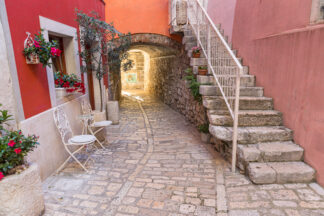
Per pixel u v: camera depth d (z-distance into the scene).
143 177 2.95
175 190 2.62
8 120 2.04
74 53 3.94
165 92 9.66
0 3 2.07
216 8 6.16
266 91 3.75
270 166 2.75
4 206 1.81
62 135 3.10
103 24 4.38
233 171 3.03
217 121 3.31
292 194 2.44
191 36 5.52
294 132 3.06
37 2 2.73
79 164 3.36
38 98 2.71
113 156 3.72
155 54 11.05
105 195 2.53
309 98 2.72
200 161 3.45
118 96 10.03
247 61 4.37
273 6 3.44
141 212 2.22
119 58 5.41
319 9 2.50
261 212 2.17
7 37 2.16
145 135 4.96
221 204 2.31
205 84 4.00
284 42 3.19
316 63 2.58
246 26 4.36
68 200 2.42
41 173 2.75
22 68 2.39
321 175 2.56
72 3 3.85
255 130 3.13
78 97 4.11
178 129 5.48
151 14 6.41
